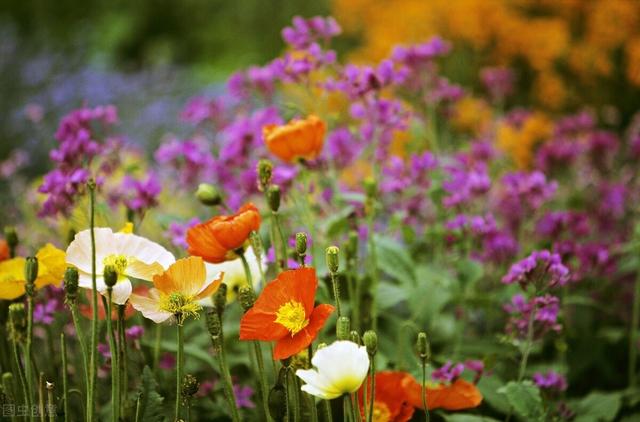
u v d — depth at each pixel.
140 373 1.43
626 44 3.27
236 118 1.88
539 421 1.43
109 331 1.23
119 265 1.25
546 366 1.65
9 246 1.37
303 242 1.26
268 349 1.51
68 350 1.55
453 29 3.31
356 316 1.47
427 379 1.40
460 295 1.62
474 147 1.86
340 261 1.52
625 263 1.80
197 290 1.26
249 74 1.76
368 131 1.67
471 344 1.64
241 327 1.24
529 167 2.75
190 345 1.50
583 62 3.30
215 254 1.30
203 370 1.53
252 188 1.64
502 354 1.53
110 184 1.76
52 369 1.43
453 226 1.65
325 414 1.39
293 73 1.65
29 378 1.25
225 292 1.30
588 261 1.71
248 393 1.47
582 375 1.78
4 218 2.11
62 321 1.51
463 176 1.67
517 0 3.34
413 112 1.80
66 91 3.77
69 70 4.22
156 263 1.25
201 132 1.93
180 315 1.25
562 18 3.36
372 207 1.51
